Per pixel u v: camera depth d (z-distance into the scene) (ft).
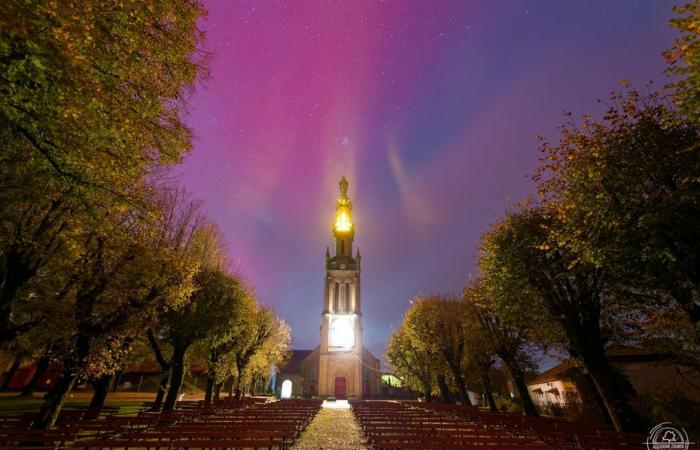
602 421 75.51
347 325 271.90
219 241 92.68
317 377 286.05
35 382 129.08
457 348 118.52
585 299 56.70
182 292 66.33
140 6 29.25
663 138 39.19
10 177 31.55
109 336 55.31
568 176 47.57
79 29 24.13
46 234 42.50
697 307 42.16
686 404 65.87
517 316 65.67
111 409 78.59
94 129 28.43
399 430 57.36
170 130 36.76
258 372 172.35
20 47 22.07
